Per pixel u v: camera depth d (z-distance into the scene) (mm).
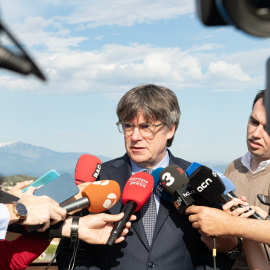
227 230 2785
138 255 3027
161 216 3098
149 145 3109
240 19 1050
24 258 2736
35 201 2592
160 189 3125
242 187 3822
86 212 3135
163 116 3076
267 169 3688
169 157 3406
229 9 1044
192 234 3109
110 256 3049
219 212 2834
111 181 2889
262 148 3592
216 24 1148
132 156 3164
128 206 2865
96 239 2791
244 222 2785
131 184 2947
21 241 2771
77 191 2863
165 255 3021
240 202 2902
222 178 3043
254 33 1066
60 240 3094
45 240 2799
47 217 2543
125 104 3076
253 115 3637
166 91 3184
